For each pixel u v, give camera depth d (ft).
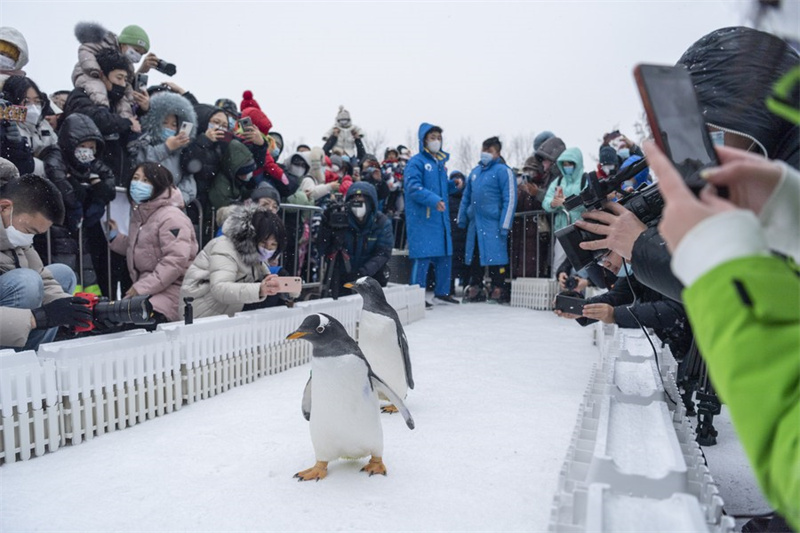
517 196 34.88
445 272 34.81
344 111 43.60
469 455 10.94
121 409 12.38
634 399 8.61
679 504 5.36
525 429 12.41
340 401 9.53
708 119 6.80
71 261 18.51
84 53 20.17
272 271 22.90
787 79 3.21
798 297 3.08
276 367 17.80
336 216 26.12
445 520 8.38
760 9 3.52
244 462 10.57
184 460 10.64
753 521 7.59
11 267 13.97
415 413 13.56
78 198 18.28
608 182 8.18
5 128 16.15
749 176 3.66
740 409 3.13
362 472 10.15
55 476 9.91
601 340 19.15
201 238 22.85
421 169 32.27
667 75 4.21
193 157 22.11
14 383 10.55
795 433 2.93
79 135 18.02
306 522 8.30
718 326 3.16
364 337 13.48
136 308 12.57
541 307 32.40
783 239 3.84
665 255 5.96
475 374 17.35
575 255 9.01
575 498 5.59
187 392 14.24
